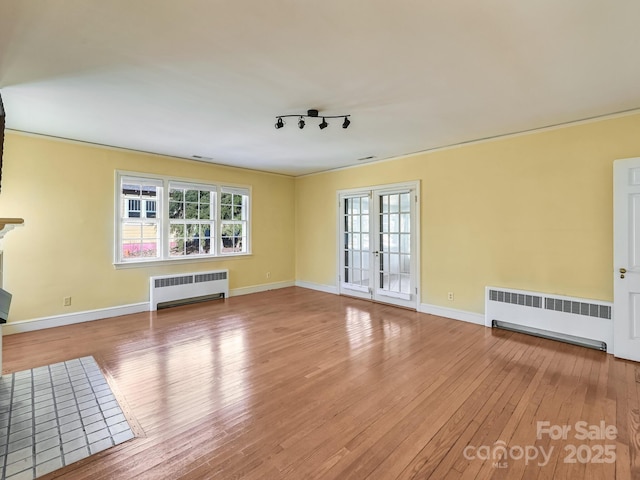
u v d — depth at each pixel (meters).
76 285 4.22
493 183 4.08
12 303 3.78
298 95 2.78
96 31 1.86
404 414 2.20
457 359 3.10
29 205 3.87
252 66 2.29
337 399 2.39
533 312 3.70
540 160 3.70
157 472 1.68
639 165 2.97
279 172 6.54
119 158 4.56
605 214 3.30
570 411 2.21
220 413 2.21
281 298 5.80
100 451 1.84
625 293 3.06
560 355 3.17
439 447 1.87
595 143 3.34
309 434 1.99
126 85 2.57
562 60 2.21
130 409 2.26
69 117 3.31
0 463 1.74
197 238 5.55
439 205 4.62
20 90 2.64
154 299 4.87
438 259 4.66
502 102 2.95
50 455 1.80
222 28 1.84
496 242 4.07
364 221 5.70
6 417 2.17
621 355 3.07
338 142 4.29
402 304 5.14
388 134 3.92
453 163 4.46
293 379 2.71
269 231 6.55
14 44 1.98
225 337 3.73
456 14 1.72
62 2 1.60
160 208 5.05
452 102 2.94
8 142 3.72
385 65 2.28
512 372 2.81
